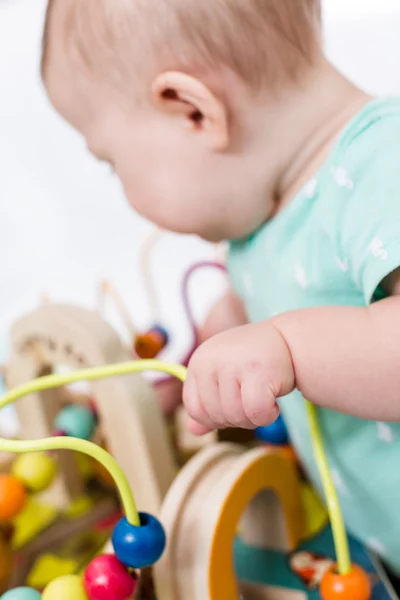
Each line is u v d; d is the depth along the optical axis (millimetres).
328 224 540
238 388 447
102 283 889
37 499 755
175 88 524
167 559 502
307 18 559
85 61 558
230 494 529
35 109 1717
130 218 1523
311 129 569
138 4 529
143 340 821
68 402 803
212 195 572
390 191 482
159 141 557
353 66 1400
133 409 598
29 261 1444
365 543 650
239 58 532
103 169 1619
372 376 451
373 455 591
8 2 1787
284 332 465
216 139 542
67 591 484
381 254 467
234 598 526
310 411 524
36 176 1628
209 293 1307
